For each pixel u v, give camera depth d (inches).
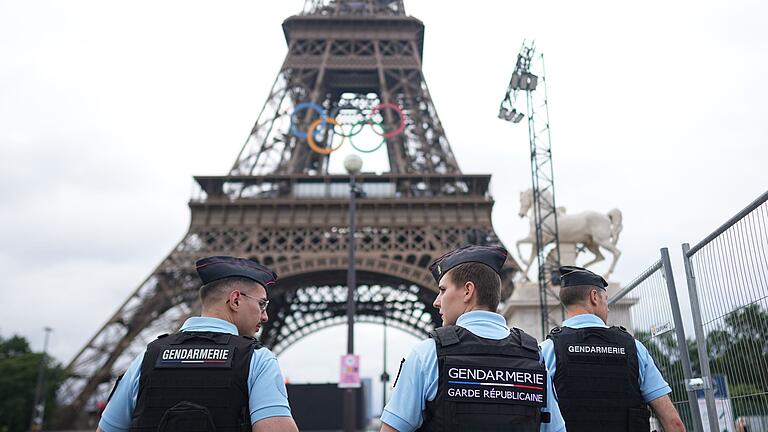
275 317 4013.3
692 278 490.9
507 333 271.6
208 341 273.6
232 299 298.8
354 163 1747.0
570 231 1494.8
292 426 260.7
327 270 2861.7
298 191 3090.6
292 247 2881.4
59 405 2608.3
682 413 498.3
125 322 2714.1
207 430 249.3
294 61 3666.3
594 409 345.7
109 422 272.4
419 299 3666.3
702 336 474.9
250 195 3105.3
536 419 251.1
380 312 4109.3
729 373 435.2
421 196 3080.7
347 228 2930.6
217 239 2888.8
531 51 2004.2
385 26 3801.7
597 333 362.3
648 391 361.4
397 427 251.1
